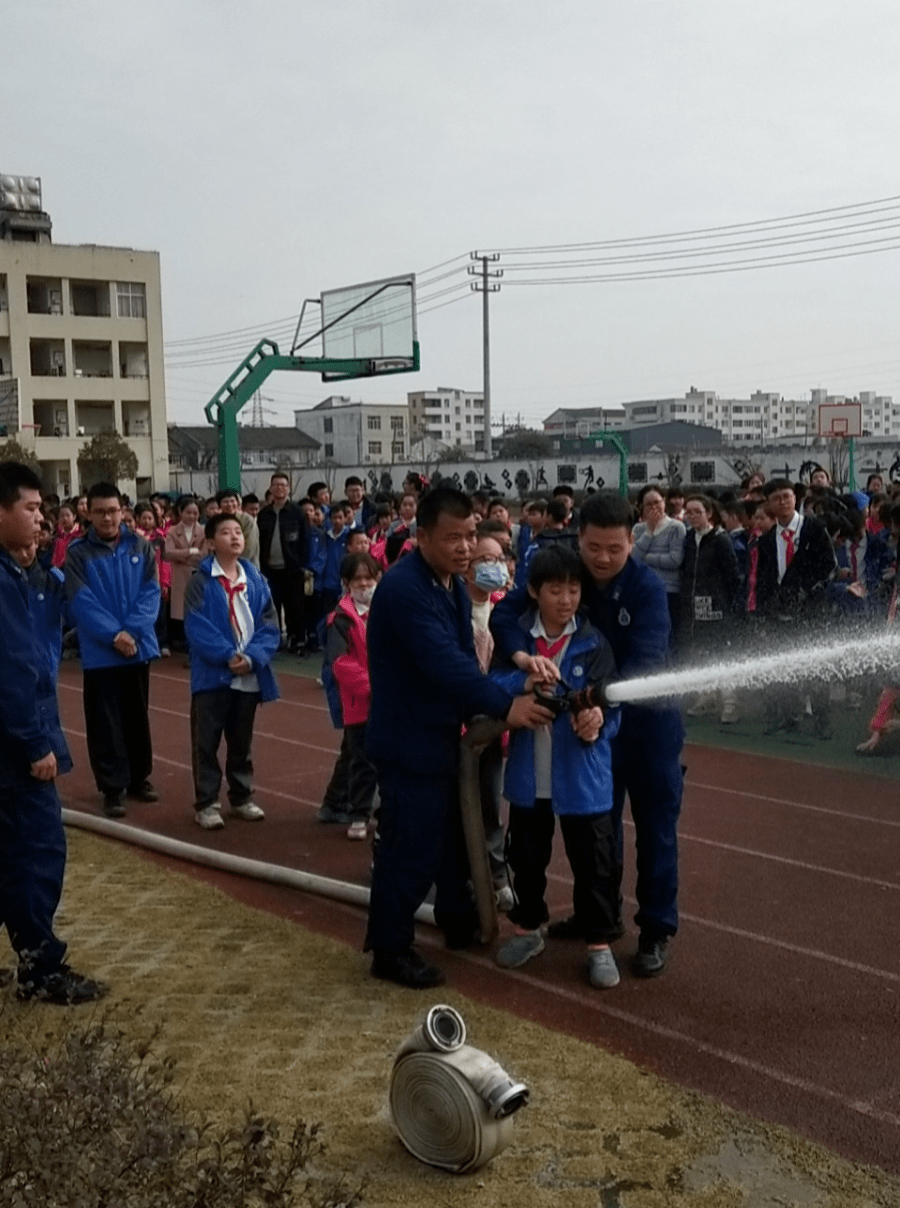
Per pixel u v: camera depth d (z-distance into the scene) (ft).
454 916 15.88
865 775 24.82
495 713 13.66
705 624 29.43
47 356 155.63
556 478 118.42
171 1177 7.77
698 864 19.30
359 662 20.67
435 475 113.09
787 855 19.66
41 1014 12.96
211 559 21.93
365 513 49.73
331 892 17.72
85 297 157.58
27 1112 7.68
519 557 34.47
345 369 78.54
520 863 15.07
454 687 13.73
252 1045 12.78
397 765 14.26
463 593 14.87
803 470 102.94
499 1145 10.42
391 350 84.79
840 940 16.06
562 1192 10.20
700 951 15.76
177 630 44.88
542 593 14.30
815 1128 11.34
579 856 14.64
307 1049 12.69
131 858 19.75
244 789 22.63
